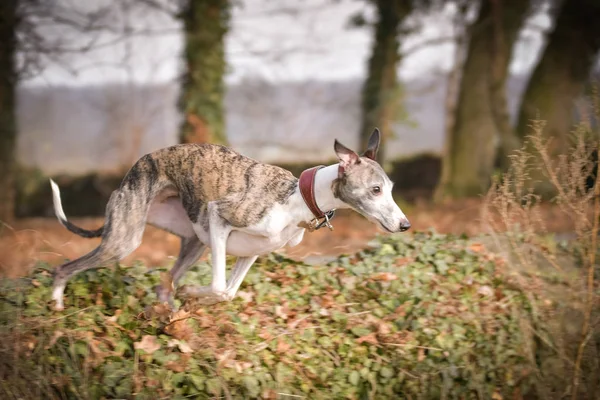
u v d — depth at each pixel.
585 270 5.26
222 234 4.91
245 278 5.81
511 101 18.09
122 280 5.51
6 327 4.75
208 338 5.02
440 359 5.30
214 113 13.12
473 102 16.80
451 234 6.78
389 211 4.79
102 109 18.30
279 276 5.97
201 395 4.68
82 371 4.60
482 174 17.05
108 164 18.62
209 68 13.00
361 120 15.87
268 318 5.41
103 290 5.31
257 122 17.14
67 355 4.68
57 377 4.60
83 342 4.73
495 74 15.73
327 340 5.26
